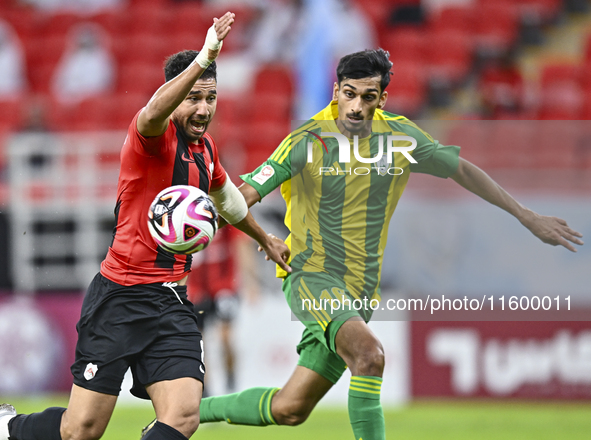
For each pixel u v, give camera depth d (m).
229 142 42.72
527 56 51.16
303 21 45.62
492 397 28.78
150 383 13.28
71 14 52.69
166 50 50.59
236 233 28.53
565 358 28.52
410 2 50.97
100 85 47.84
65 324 31.83
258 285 29.95
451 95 48.22
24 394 31.56
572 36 52.25
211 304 26.38
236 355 28.91
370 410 14.23
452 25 50.31
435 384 28.98
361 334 14.56
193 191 13.38
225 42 50.38
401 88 46.62
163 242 13.27
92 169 36.81
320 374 16.02
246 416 16.80
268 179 15.74
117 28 52.09
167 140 13.22
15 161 37.09
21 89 48.62
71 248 34.75
